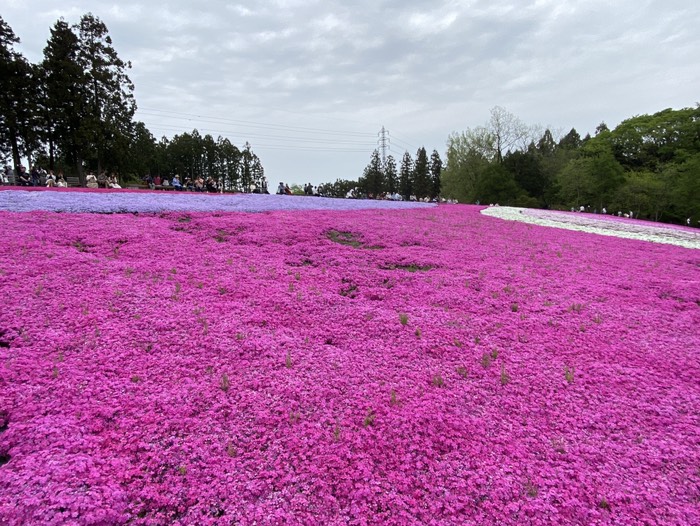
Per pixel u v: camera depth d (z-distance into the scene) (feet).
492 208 114.62
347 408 15.40
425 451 13.74
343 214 63.77
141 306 21.84
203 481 11.94
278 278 28.45
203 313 21.80
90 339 18.31
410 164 341.41
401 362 18.94
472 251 43.01
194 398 15.28
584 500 12.14
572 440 14.69
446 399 16.31
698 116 193.36
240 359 17.97
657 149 203.10
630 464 13.73
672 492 12.65
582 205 180.86
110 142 147.02
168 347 18.45
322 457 13.04
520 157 218.79
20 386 14.92
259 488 11.73
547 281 33.17
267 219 49.16
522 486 12.51
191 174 294.66
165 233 37.11
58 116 137.59
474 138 237.86
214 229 41.19
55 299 21.49
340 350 19.67
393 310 25.00
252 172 370.94
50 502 10.59
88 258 27.91
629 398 17.42
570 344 21.76
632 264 43.55
